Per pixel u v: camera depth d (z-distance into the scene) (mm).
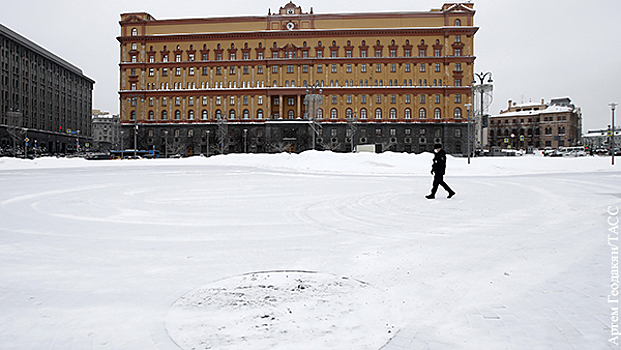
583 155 71562
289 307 4137
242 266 5676
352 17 91812
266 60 91062
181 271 5453
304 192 15820
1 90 84500
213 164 46031
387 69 90250
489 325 3744
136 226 8781
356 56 91250
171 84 93375
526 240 7219
